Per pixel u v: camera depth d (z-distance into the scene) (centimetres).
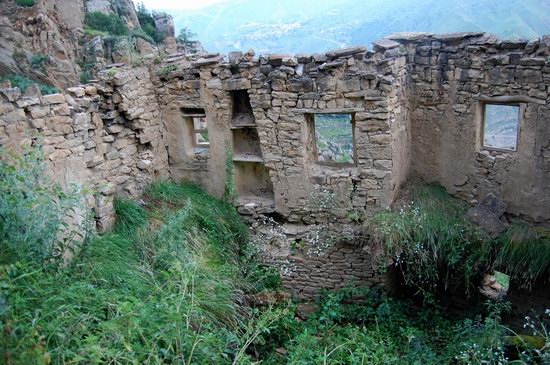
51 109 593
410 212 727
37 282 396
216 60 761
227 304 568
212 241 739
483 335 586
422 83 754
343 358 554
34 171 482
